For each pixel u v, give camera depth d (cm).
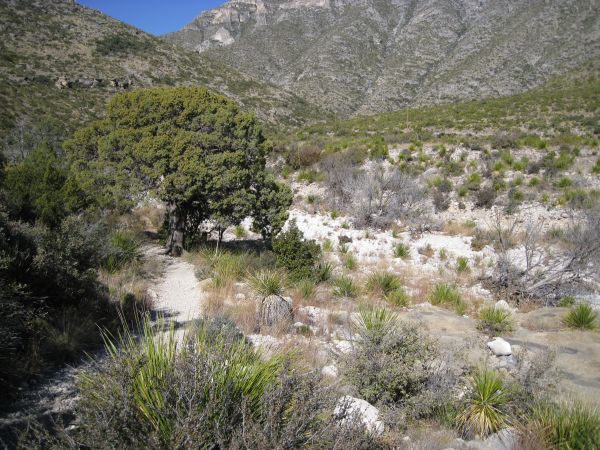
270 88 7294
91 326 604
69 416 407
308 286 931
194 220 1327
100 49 5928
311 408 308
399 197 1638
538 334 812
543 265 1147
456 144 2311
